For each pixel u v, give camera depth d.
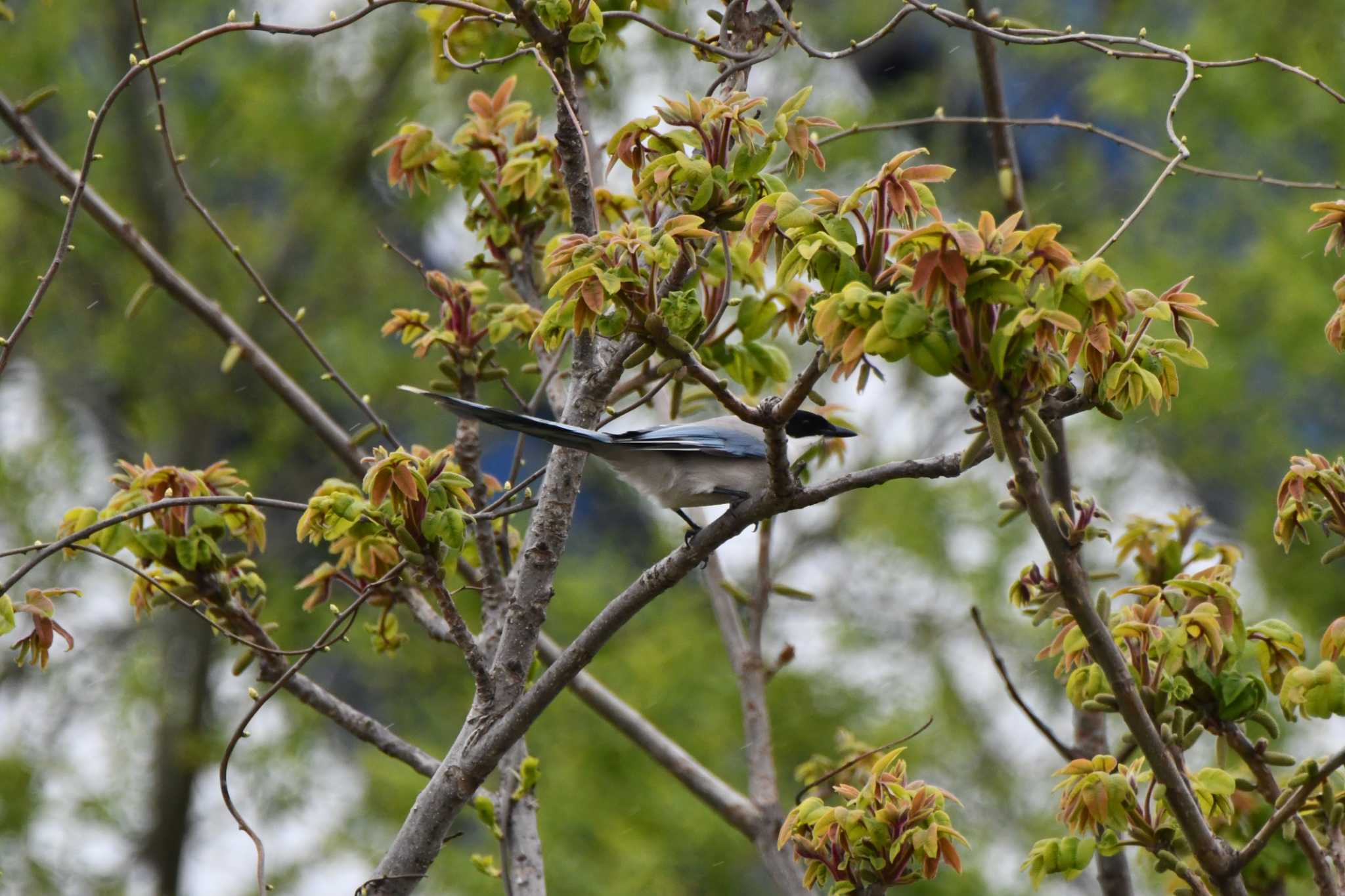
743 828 7.25
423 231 17.70
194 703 16.34
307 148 17.31
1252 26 15.92
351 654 16.78
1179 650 5.32
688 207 5.59
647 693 14.36
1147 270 15.93
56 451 16.64
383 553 6.75
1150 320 5.26
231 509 6.48
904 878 5.35
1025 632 16.56
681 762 7.38
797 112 5.69
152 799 16.19
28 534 16.11
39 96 7.63
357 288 17.78
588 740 14.15
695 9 8.28
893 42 19.00
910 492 16.72
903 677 16.50
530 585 5.75
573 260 4.77
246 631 6.45
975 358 4.11
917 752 15.51
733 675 15.39
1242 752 5.54
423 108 17.31
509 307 7.17
